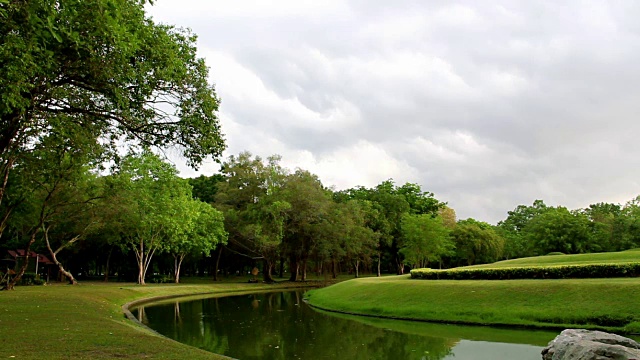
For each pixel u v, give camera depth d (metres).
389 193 72.88
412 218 59.19
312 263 65.12
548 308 18.50
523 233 80.88
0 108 10.88
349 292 29.19
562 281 20.48
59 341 11.41
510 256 78.31
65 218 36.78
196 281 56.56
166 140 16.14
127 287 37.84
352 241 55.91
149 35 13.98
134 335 13.02
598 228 56.31
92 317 17.03
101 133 17.33
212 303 32.09
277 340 16.59
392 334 17.58
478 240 65.94
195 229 47.44
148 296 34.62
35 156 20.08
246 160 57.22
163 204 40.47
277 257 59.91
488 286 22.02
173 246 46.38
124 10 12.95
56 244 48.16
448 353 13.98
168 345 11.53
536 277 22.39
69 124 15.17
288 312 26.02
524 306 19.22
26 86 11.05
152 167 39.81
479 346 14.91
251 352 14.41
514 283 21.55
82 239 45.19
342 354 14.05
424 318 21.06
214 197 59.44
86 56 12.46
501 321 18.73
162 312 26.17
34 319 15.59
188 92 15.72
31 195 28.91
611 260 27.67
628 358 8.72
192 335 17.83
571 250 54.44
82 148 17.12
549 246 55.62
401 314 22.20
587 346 9.41
